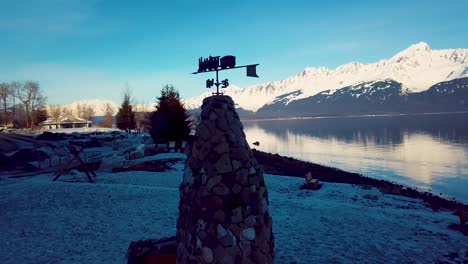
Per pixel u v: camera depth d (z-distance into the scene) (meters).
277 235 15.88
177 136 44.47
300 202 22.48
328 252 13.88
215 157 6.99
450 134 126.81
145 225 16.25
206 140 7.15
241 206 6.86
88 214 17.97
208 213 6.78
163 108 45.41
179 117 44.44
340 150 90.00
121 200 20.58
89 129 94.56
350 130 183.75
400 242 15.02
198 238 6.80
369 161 68.06
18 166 38.19
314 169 48.78
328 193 27.39
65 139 69.44
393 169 57.69
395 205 24.88
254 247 6.88
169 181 28.16
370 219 18.55
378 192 29.98
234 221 6.76
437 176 50.75
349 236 15.75
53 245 14.02
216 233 6.70
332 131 182.88
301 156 77.88
